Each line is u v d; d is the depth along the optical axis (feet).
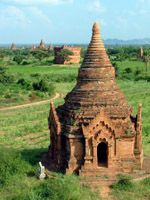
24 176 86.99
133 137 84.38
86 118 83.82
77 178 80.89
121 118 85.15
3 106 231.30
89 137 81.76
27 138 139.95
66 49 579.89
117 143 82.89
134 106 202.18
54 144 92.43
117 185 78.07
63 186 74.49
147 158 97.55
